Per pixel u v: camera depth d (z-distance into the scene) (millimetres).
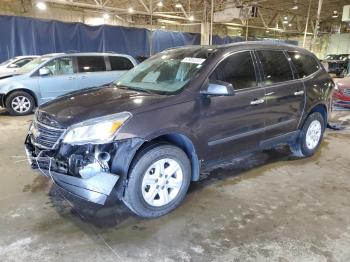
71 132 2391
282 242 2365
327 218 2713
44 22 11977
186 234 2457
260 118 3369
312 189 3299
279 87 3533
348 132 5844
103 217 2680
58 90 7426
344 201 3035
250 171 3760
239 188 3291
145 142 2602
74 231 2471
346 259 2180
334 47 25469
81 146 2430
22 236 2389
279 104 3553
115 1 17047
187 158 2820
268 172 3740
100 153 2377
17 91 7062
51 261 2121
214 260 2160
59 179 2498
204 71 2912
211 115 2889
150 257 2182
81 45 12867
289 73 3758
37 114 2824
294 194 3174
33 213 2723
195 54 3234
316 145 4340
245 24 19938
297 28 24078
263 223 2625
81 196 2404
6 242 2312
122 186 2477
